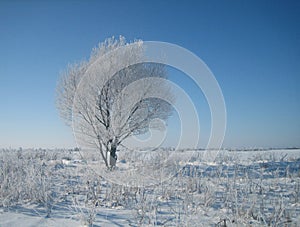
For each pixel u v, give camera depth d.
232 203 5.43
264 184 7.22
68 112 12.32
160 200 5.98
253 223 4.36
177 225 4.30
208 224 4.36
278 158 13.60
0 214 5.05
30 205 5.64
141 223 4.52
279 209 4.66
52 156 15.08
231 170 9.54
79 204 5.71
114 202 5.88
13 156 11.86
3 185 6.23
